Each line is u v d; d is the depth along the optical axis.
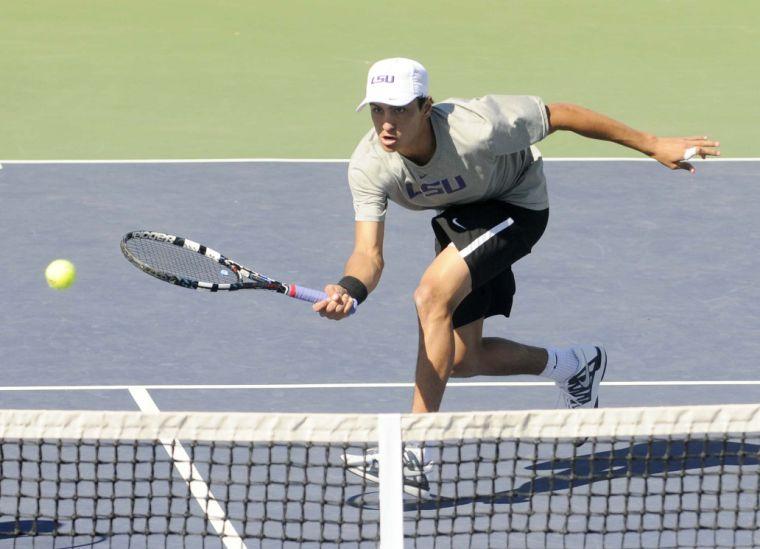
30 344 34.34
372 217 26.56
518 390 31.80
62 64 62.78
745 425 21.39
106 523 24.38
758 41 68.94
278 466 26.84
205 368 32.97
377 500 25.48
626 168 49.19
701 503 25.39
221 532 23.23
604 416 21.11
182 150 51.44
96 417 20.88
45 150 51.06
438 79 62.00
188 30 68.94
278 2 74.44
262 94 59.44
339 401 31.00
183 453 27.17
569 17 72.62
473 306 27.83
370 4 74.50
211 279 31.69
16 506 24.38
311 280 38.94
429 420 20.69
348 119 56.16
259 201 45.66
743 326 36.00
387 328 35.78
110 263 40.09
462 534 22.48
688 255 41.16
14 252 40.72
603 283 39.00
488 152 25.55
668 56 66.25
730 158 50.91
